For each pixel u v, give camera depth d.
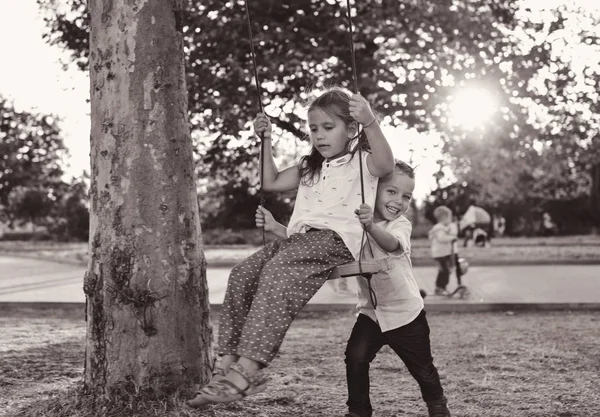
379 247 4.03
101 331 5.04
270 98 14.29
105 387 4.99
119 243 5.04
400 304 4.30
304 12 14.16
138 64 5.12
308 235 3.79
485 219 27.88
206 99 13.77
